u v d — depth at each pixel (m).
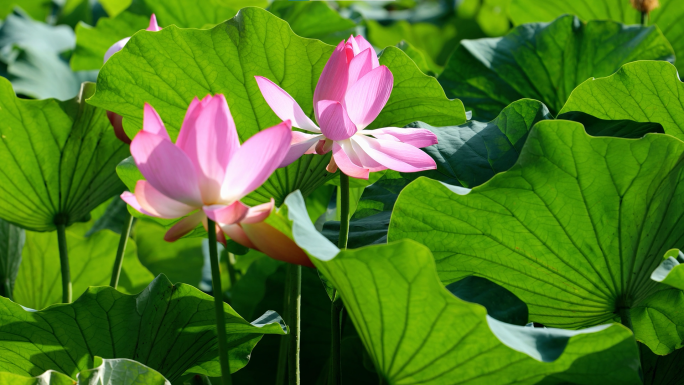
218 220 2.80
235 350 3.13
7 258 3.49
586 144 2.94
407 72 3.18
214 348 3.12
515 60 3.59
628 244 2.99
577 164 2.95
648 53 3.50
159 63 3.16
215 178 2.81
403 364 2.87
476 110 3.56
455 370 2.86
